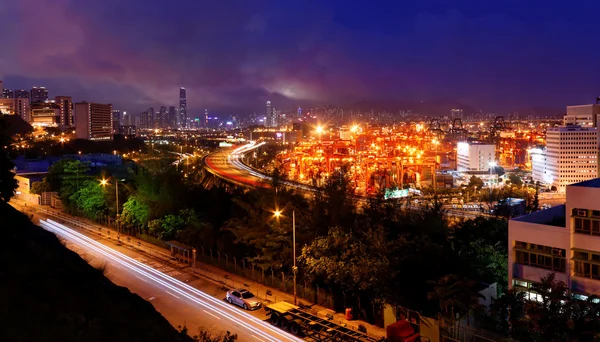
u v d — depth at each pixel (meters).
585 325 32.66
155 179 85.94
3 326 22.38
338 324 45.66
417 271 47.47
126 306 29.70
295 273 51.25
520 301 38.72
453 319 40.00
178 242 73.44
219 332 44.00
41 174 132.50
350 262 48.56
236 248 66.94
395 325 39.78
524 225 46.69
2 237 32.84
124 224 85.19
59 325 24.05
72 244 75.50
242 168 195.50
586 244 43.19
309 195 90.56
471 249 58.22
